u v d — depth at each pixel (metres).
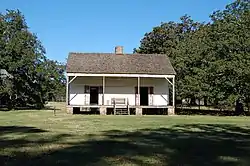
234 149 10.51
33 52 40.06
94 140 12.49
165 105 34.97
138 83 33.88
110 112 34.28
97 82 35.38
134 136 13.96
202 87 34.53
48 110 37.47
